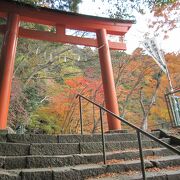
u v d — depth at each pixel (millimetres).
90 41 8555
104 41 8297
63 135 4848
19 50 12031
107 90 7488
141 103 14320
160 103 13742
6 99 6293
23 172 3352
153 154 4832
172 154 4996
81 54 16031
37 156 3881
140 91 14414
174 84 13094
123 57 14180
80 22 8414
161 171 3955
